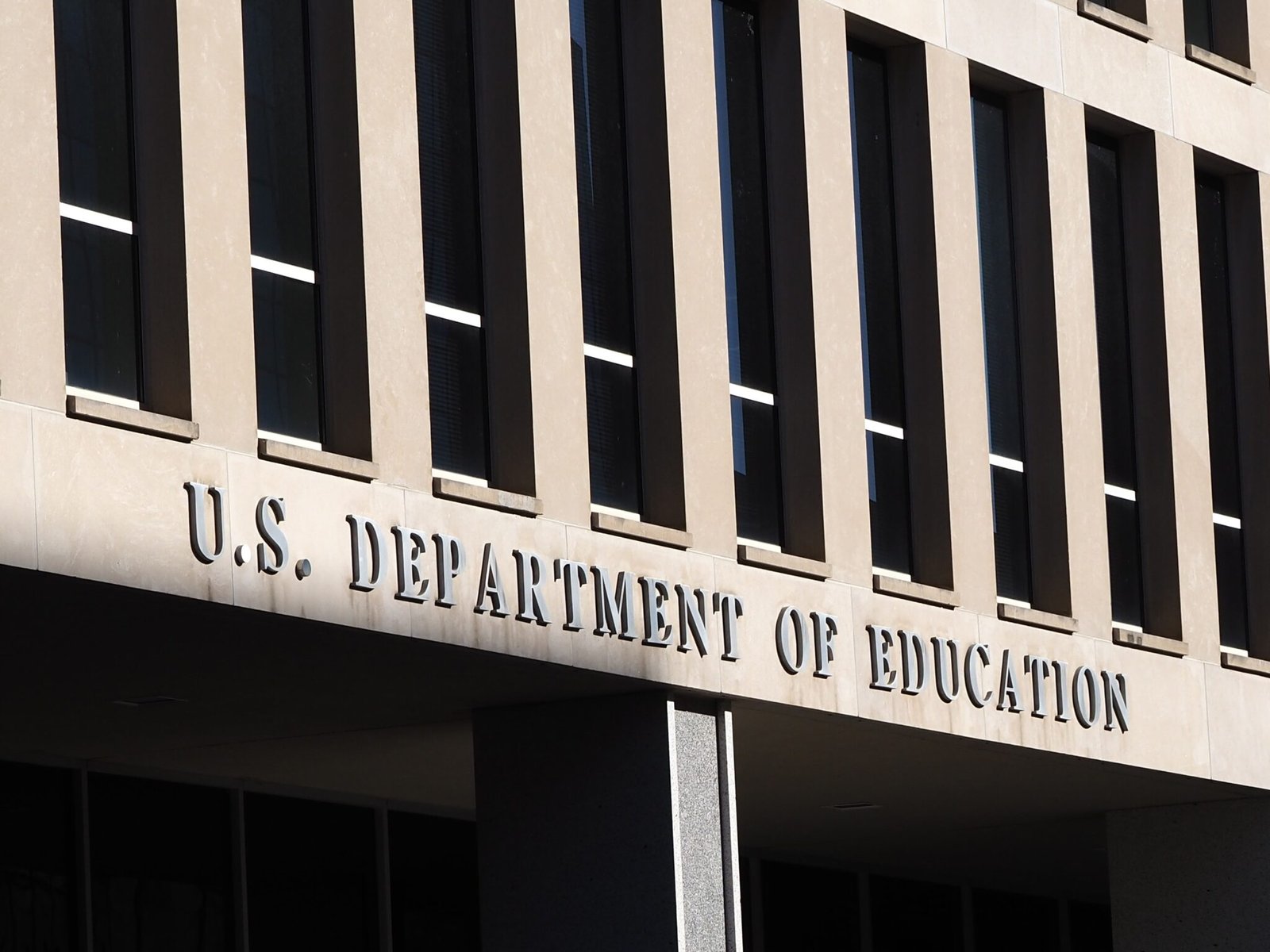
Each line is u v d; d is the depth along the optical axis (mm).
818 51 22234
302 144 18438
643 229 20828
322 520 17312
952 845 29422
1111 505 25453
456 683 19266
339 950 23406
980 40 23969
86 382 16594
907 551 22844
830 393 21781
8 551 15234
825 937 30484
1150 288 25906
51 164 15945
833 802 25750
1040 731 23219
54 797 21266
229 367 16906
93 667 17953
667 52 20859
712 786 20219
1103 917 35875
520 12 19672
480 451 19297
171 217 16906
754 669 20453
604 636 19203
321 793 23516
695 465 20422
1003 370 24406
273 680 18734
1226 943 26328
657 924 19641
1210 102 26703
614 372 20516
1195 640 25422
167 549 16188
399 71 18625
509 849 20219
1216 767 25250
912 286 23203
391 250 18344
